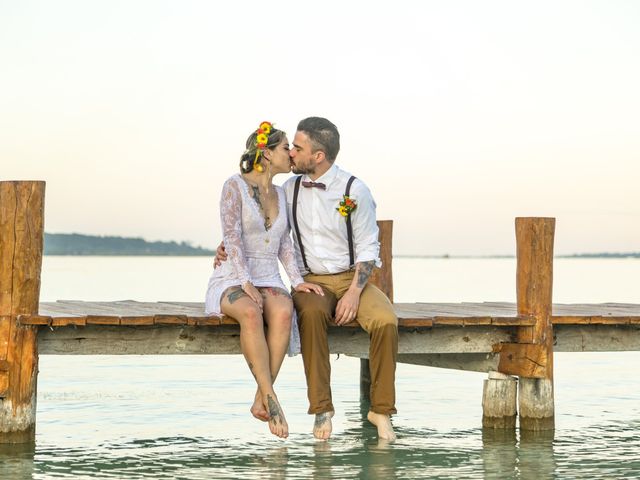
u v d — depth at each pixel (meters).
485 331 7.04
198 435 6.77
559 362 12.45
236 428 7.07
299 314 6.00
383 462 5.83
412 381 10.11
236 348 6.44
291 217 6.20
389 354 6.14
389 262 8.48
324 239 6.18
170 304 7.96
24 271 6.02
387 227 8.47
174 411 7.89
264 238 6.03
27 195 6.03
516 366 7.02
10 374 6.04
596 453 6.20
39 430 6.89
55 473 5.48
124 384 9.68
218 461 5.84
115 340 6.25
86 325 6.20
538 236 6.95
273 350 5.85
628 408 8.38
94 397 8.70
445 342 6.94
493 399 7.12
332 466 5.71
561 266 109.81
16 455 5.93
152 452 6.12
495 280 45.16
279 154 6.04
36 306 6.09
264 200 6.04
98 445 6.34
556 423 7.45
